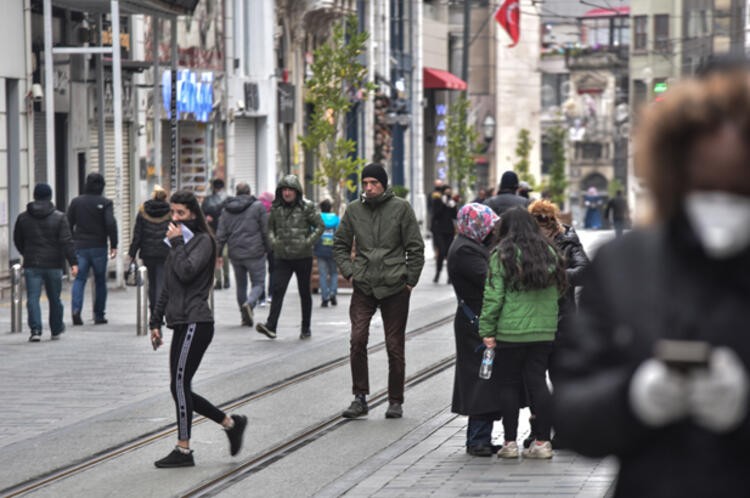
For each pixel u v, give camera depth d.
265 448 25.41
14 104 61.72
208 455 24.73
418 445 25.58
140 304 44.16
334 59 83.81
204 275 23.50
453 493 20.77
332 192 84.56
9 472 23.20
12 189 61.72
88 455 24.70
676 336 6.80
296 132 107.69
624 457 7.01
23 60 62.16
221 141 90.31
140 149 76.50
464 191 132.38
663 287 6.91
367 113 122.94
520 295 23.38
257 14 97.38
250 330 46.41
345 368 36.66
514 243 23.23
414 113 143.00
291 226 43.22
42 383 33.50
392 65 135.50
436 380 34.59
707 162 6.73
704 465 6.72
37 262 42.22
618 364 7.05
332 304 56.69
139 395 31.61
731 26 153.50
